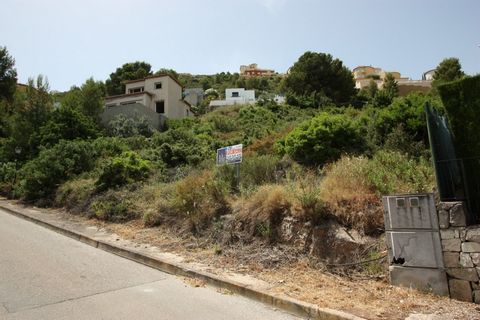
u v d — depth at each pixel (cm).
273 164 1098
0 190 1836
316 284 556
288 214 713
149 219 1000
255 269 641
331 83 4578
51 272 638
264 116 3275
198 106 5369
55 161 1566
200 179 986
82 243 903
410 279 520
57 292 541
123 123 2666
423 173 682
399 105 1282
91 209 1201
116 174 1327
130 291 559
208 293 562
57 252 789
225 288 578
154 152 1723
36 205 1479
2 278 594
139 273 662
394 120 1234
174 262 688
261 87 7938
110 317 456
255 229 747
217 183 927
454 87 597
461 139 587
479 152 564
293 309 487
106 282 599
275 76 9694
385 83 4553
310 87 4475
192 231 866
